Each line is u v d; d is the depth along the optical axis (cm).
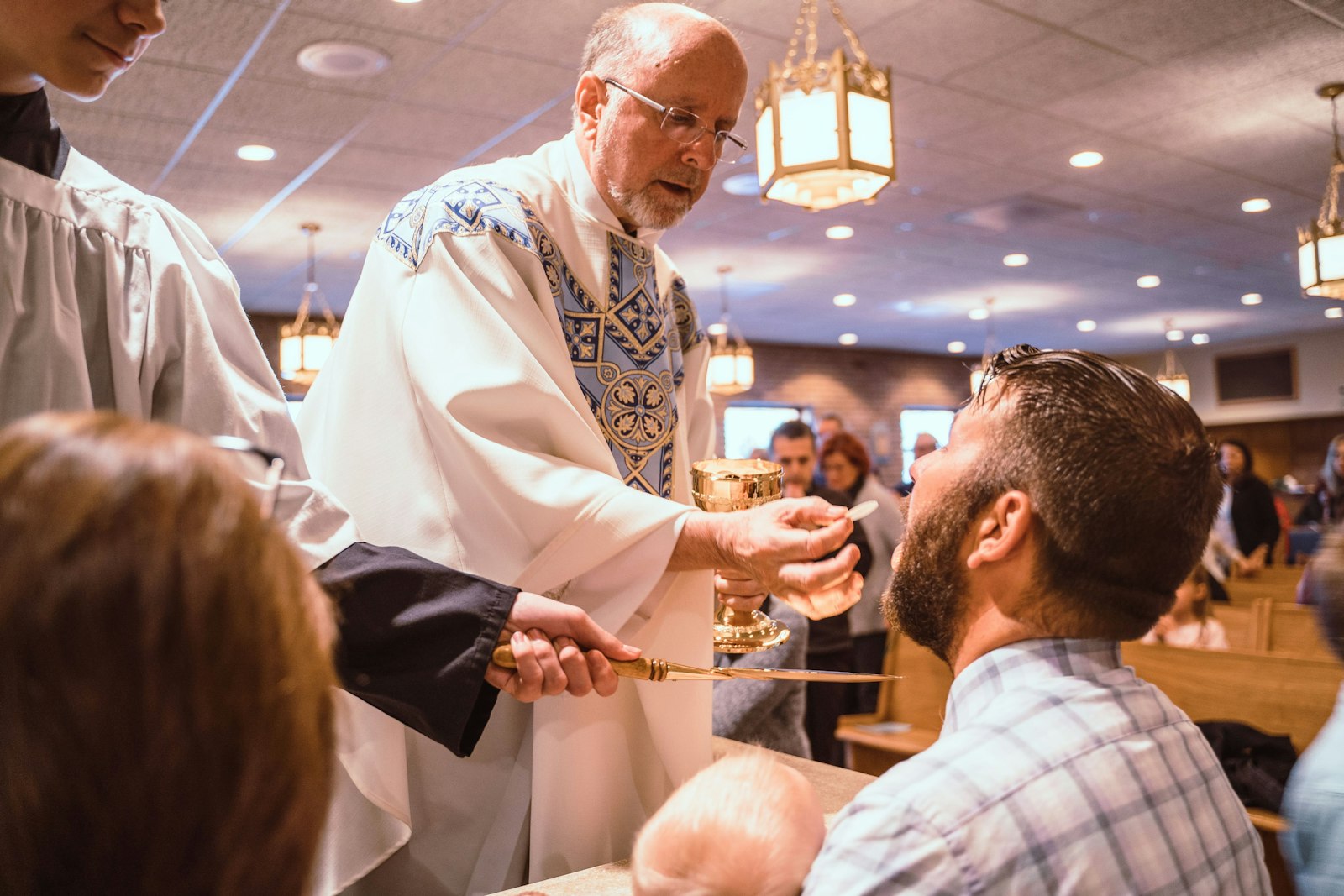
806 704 425
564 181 161
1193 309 1377
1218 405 1792
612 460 148
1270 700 313
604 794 146
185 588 36
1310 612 434
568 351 156
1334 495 917
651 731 147
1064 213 839
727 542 130
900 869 77
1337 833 105
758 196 755
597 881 123
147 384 117
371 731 139
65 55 96
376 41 474
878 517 482
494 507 139
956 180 735
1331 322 1576
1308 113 619
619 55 154
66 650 35
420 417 147
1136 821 81
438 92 538
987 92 569
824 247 935
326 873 144
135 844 37
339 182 694
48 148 115
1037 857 77
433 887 153
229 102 545
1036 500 90
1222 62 537
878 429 1730
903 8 463
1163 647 338
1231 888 87
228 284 128
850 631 458
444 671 115
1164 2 467
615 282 161
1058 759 82
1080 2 464
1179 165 718
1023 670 91
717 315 1314
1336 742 109
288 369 845
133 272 117
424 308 145
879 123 349
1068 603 91
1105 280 1147
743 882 82
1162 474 88
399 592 118
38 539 36
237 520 39
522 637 115
